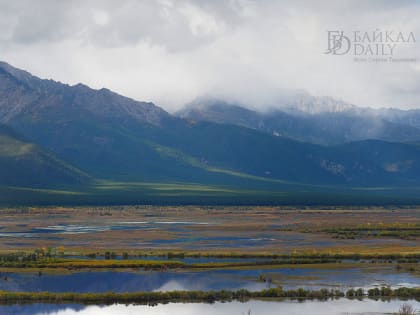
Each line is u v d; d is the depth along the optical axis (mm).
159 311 183500
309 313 179875
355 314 178375
